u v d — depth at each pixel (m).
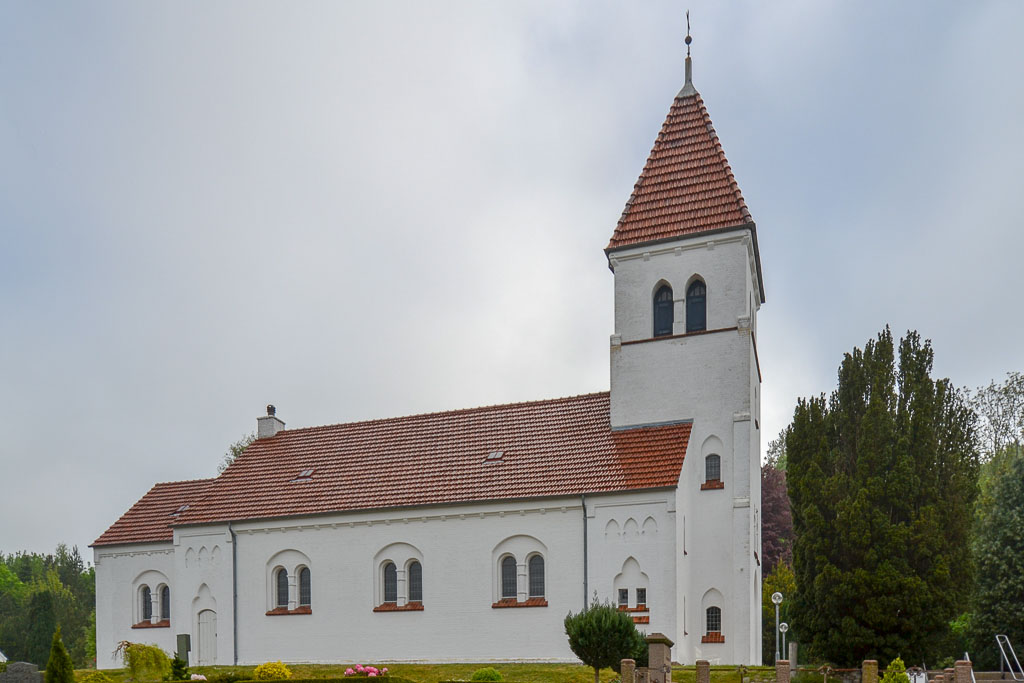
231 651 44.91
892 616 36.34
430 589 41.38
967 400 74.69
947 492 39.84
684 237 43.16
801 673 37.06
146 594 50.28
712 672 34.88
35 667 27.97
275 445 52.31
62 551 122.69
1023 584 49.59
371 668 31.11
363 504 43.22
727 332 41.88
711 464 41.16
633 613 37.25
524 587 39.75
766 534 77.00
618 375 43.72
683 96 47.66
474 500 40.84
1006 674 43.47
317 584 43.81
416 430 48.81
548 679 33.28
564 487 39.62
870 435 39.16
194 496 52.88
